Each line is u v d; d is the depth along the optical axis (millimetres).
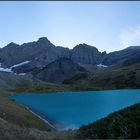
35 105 105000
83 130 34156
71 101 115062
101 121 34469
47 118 74875
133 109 36156
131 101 101188
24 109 77938
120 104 94375
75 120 71438
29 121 55812
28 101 124000
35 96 157375
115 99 110375
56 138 31328
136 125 32281
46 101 121500
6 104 69750
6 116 50969
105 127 32625
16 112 59469
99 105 93875
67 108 92688
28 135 30719
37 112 84688
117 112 35969
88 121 70000
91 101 109938
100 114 78125
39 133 33781
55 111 87250
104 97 123562
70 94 162750
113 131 31656
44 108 95125
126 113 35188
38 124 57688
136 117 33875
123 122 33125
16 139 28625
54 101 119562
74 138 31859
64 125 66062
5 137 28516
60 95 157625
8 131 30641
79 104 102125
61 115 79500
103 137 31250
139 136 30766
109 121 33906
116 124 32750
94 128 32938
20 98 143750
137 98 110750
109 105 93250
